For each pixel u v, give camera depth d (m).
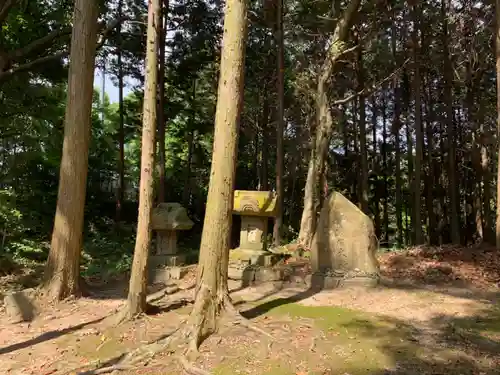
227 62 5.79
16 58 11.62
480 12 15.59
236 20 5.79
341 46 12.95
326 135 13.20
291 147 21.59
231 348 4.79
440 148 23.05
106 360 4.54
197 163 23.02
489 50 16.30
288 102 20.34
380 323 5.72
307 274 8.64
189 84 20.28
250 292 7.83
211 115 21.66
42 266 11.34
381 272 8.89
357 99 21.11
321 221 8.72
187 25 17.36
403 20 17.25
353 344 4.90
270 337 5.07
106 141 21.81
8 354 4.85
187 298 7.33
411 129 24.08
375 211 24.91
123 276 9.94
